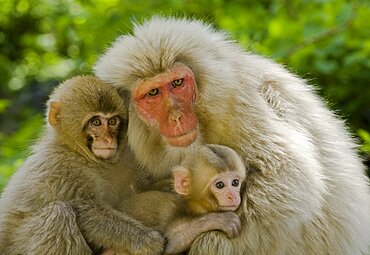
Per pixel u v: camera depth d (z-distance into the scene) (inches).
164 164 429.4
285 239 410.0
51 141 437.4
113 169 440.8
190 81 413.1
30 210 418.0
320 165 447.2
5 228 424.5
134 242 401.4
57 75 1060.5
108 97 425.1
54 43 1049.5
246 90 427.8
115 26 842.2
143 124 423.2
